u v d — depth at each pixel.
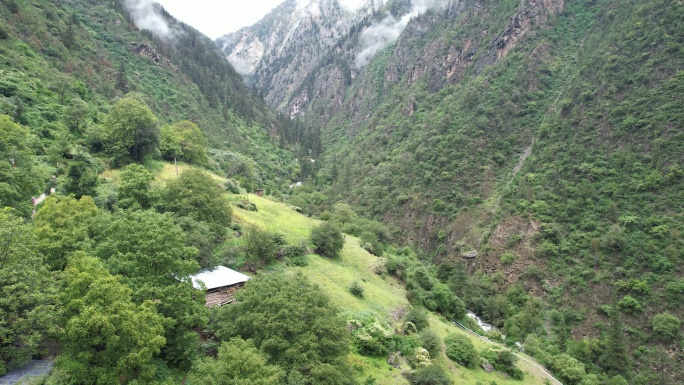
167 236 29.98
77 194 48.38
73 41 115.19
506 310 77.81
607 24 124.94
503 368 51.09
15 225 24.33
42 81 83.88
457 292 81.38
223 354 23.45
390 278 64.81
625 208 83.25
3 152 41.41
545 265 84.44
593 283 77.12
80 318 21.72
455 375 44.91
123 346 22.77
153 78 147.38
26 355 22.42
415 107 166.88
